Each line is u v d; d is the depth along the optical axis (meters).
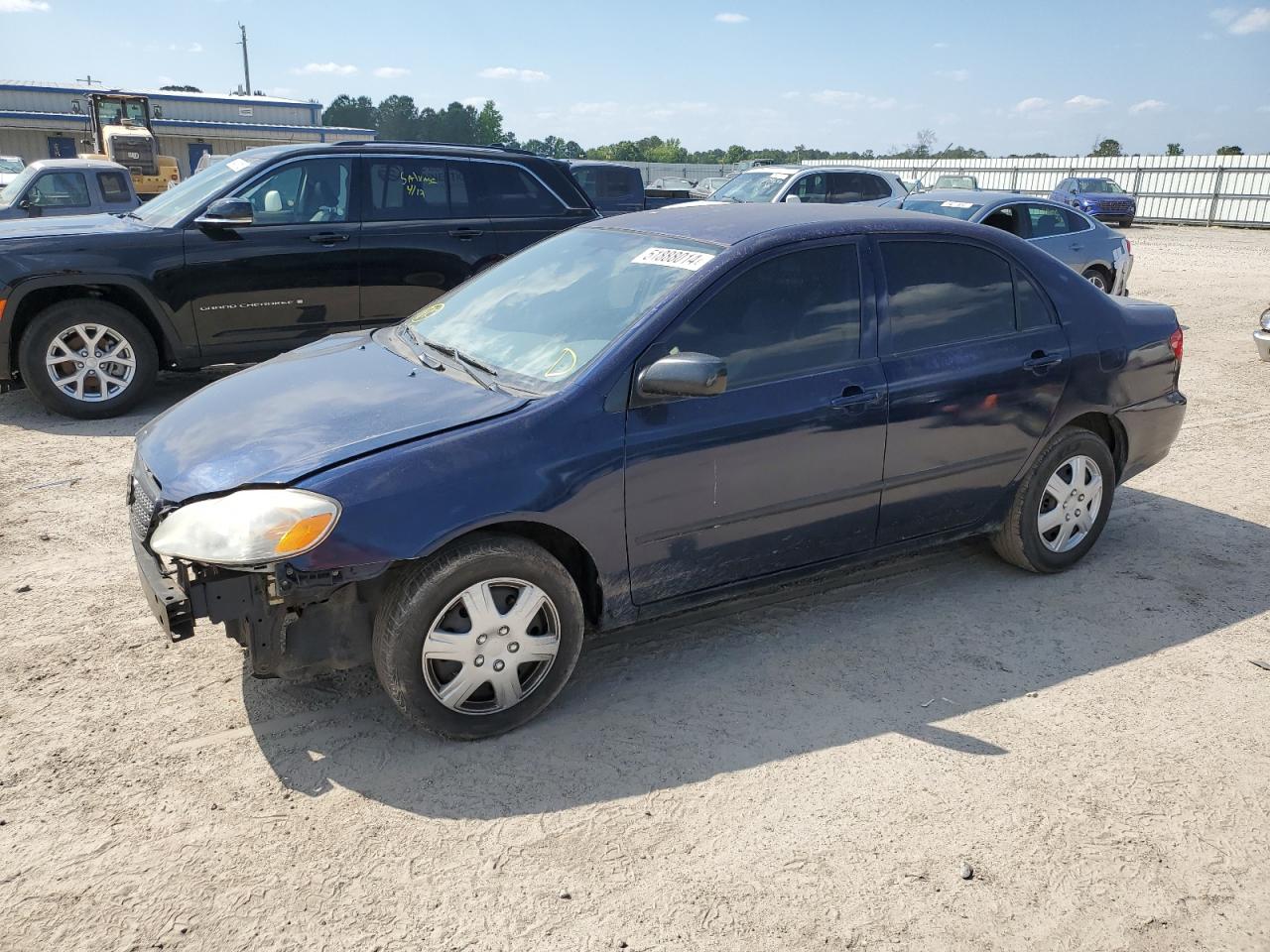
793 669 3.85
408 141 8.03
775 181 14.61
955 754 3.32
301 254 7.49
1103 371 4.59
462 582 3.14
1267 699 3.71
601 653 3.96
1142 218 38.16
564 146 95.12
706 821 2.96
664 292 3.62
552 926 2.54
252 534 2.89
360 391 3.58
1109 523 5.56
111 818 2.93
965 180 29.47
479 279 4.55
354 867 2.75
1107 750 3.36
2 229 7.07
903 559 4.94
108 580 4.55
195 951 2.45
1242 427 7.73
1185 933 2.58
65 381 7.07
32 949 2.44
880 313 3.99
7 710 3.47
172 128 43.28
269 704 3.54
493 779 3.14
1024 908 2.64
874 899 2.66
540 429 3.25
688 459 3.49
